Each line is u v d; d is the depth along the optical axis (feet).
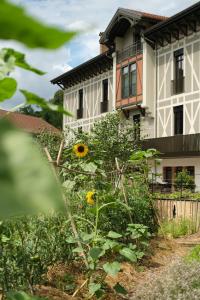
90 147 24.76
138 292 13.39
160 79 70.54
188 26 64.75
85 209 16.61
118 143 47.70
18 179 0.96
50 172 1.00
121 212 19.74
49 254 13.60
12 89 2.24
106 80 84.69
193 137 63.10
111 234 12.45
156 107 71.00
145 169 25.49
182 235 28.19
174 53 67.82
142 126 72.38
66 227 14.30
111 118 53.16
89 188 19.10
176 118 67.77
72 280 14.17
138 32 75.15
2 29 0.93
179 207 32.09
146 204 23.90
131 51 76.07
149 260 19.26
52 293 12.62
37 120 94.02
